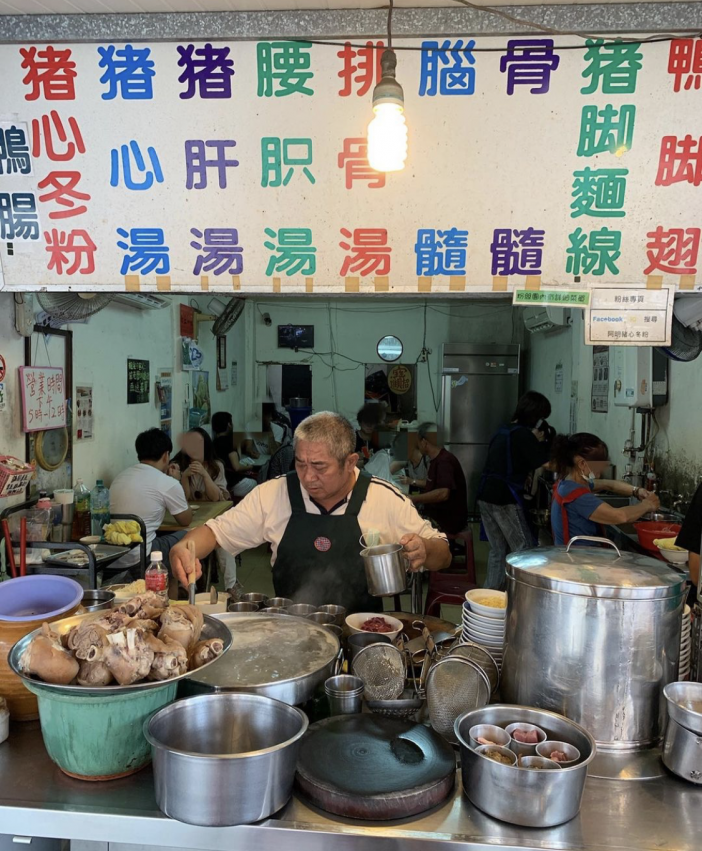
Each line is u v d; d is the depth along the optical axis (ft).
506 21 5.26
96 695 3.58
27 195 5.83
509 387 25.57
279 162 5.64
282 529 7.27
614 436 16.96
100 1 5.29
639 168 5.42
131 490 12.39
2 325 9.14
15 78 5.66
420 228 5.65
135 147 5.70
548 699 4.12
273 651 4.64
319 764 3.74
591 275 5.58
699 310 8.65
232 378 25.27
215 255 5.81
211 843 3.50
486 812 3.55
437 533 7.25
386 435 25.76
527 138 5.45
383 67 4.57
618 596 3.93
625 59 5.28
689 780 3.82
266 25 5.42
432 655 4.80
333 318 26.86
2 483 8.16
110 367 13.92
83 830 3.58
